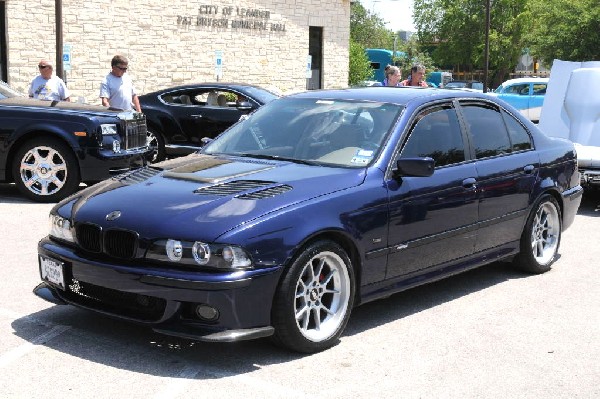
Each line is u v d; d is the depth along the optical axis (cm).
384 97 600
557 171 708
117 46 2075
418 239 554
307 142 570
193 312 449
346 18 2798
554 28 3806
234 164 546
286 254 457
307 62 2542
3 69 1844
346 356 485
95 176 988
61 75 1611
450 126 605
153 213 463
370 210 512
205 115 1345
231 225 446
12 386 426
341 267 496
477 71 6575
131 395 417
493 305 606
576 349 511
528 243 684
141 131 1073
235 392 424
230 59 2403
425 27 6456
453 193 580
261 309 452
